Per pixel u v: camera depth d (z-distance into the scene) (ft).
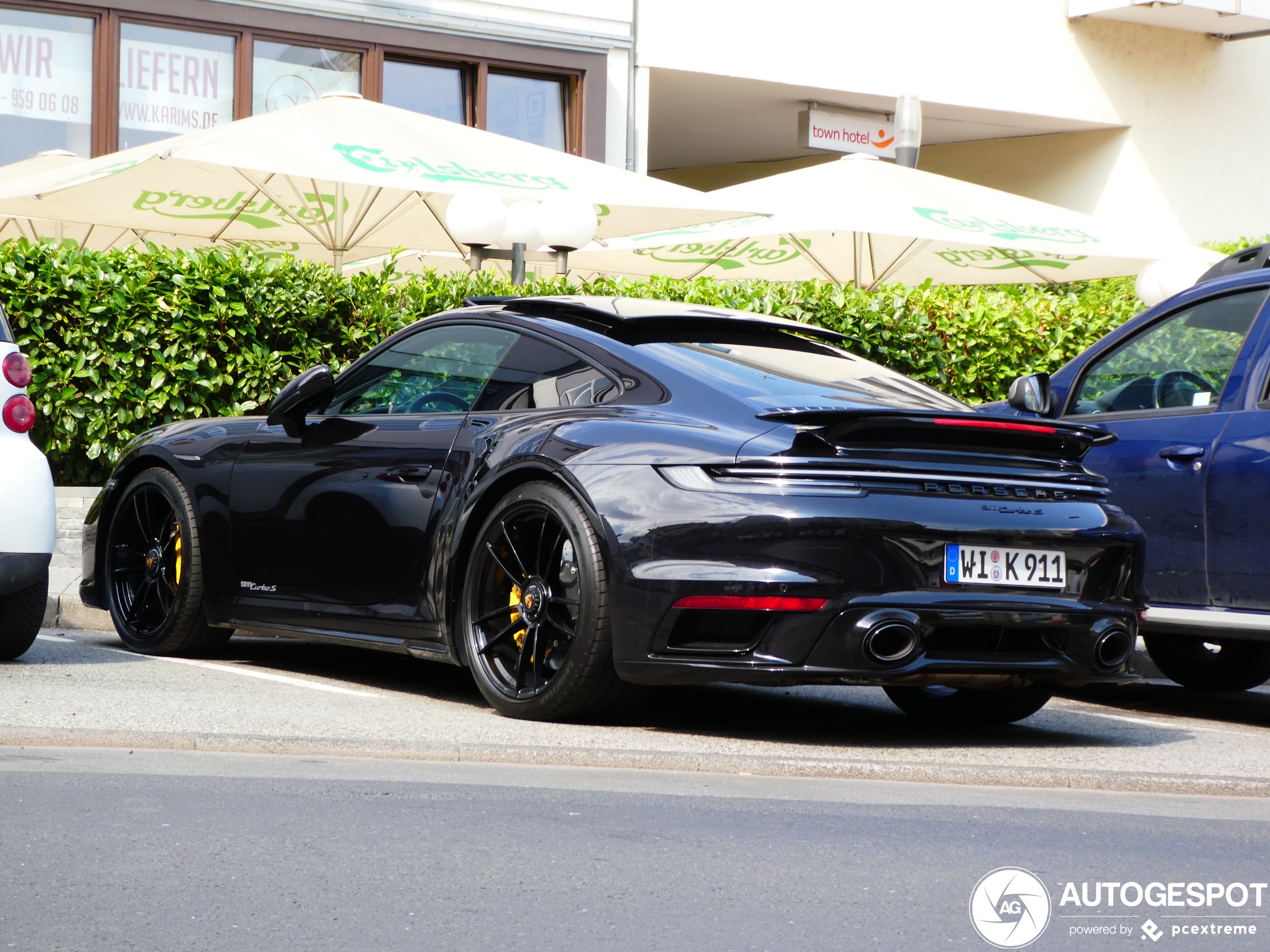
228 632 19.35
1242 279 18.83
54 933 8.44
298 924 8.74
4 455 17.24
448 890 9.49
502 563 15.37
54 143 45.39
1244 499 17.47
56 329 29.30
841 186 35.47
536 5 52.13
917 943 8.82
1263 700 20.85
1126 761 14.64
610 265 40.96
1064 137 66.95
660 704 17.17
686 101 60.64
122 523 20.10
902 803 12.44
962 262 39.78
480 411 16.38
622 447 14.51
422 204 34.32
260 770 12.64
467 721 14.87
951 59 60.49
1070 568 14.64
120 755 13.07
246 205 33.83
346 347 31.04
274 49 48.32
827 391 15.29
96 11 45.55
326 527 17.15
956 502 14.06
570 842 10.69
